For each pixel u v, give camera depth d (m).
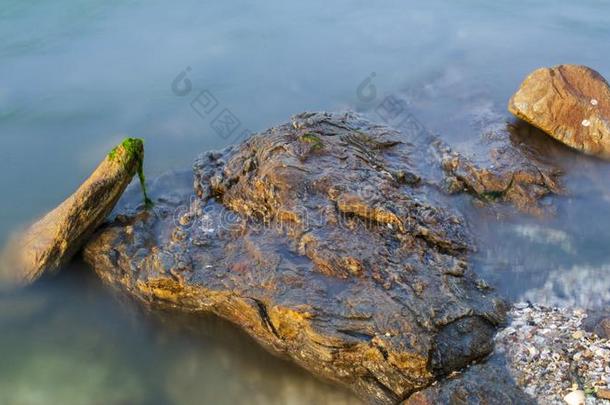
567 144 12.49
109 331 9.93
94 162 14.09
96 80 17.48
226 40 19.75
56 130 15.31
